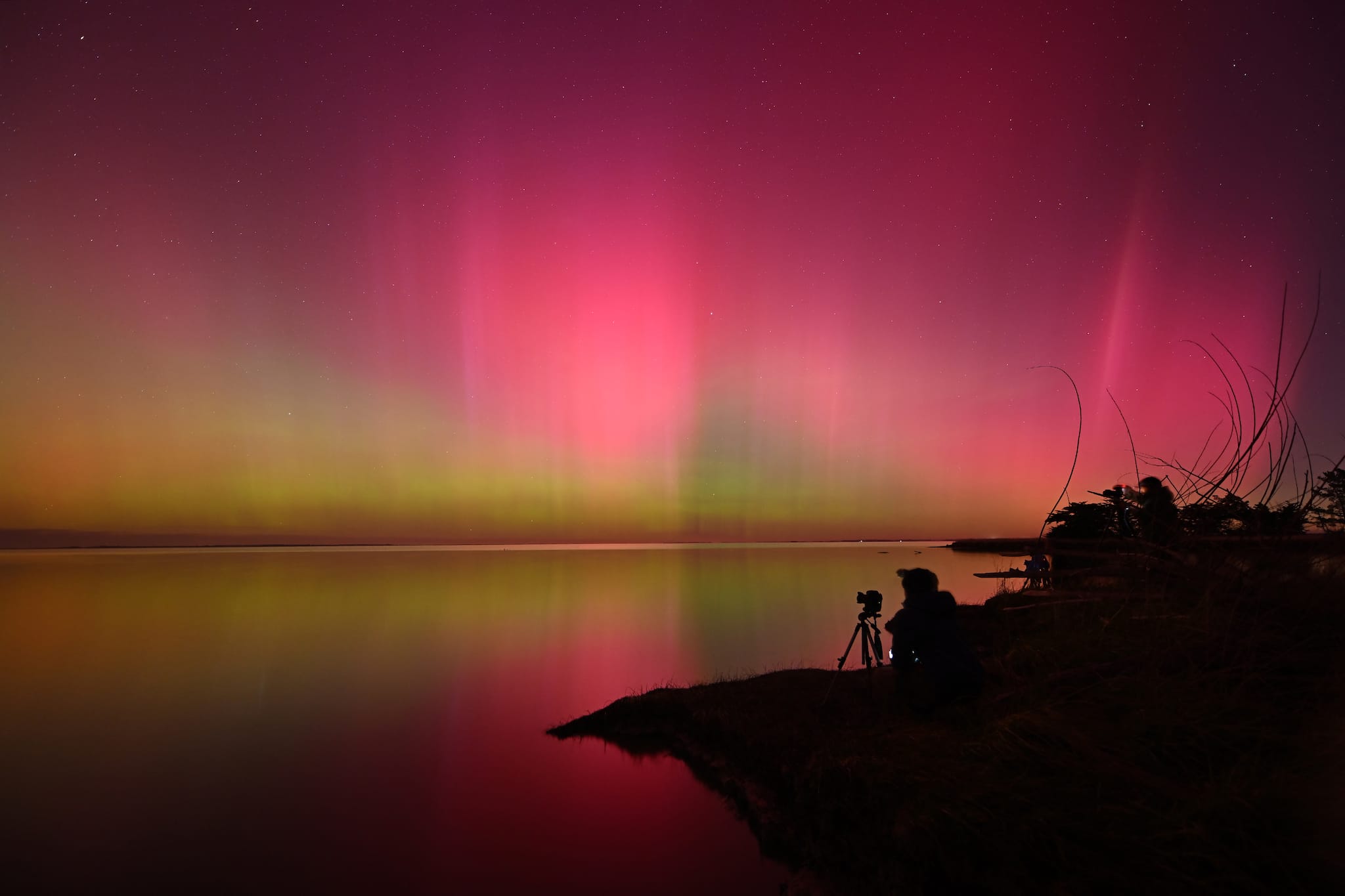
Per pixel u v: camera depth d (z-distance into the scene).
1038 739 3.66
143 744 10.68
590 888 5.33
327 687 14.87
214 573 68.50
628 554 151.62
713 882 5.08
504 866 5.97
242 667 17.34
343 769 9.27
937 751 4.08
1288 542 4.17
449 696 13.80
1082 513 5.54
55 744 10.76
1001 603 6.82
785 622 24.83
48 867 6.40
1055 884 2.73
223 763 9.69
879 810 3.81
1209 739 3.28
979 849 3.05
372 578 58.84
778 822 5.60
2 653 19.78
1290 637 3.83
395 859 6.35
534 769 8.45
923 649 5.27
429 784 8.39
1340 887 2.37
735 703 7.93
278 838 6.93
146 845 6.85
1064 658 4.66
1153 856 2.69
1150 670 3.99
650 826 6.27
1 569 75.44
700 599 34.75
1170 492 4.86
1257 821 2.66
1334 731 3.07
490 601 36.06
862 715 6.57
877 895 3.59
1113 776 3.22
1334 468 4.00
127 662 18.19
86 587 47.78
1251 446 4.30
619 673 15.74
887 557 95.31
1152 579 4.85
